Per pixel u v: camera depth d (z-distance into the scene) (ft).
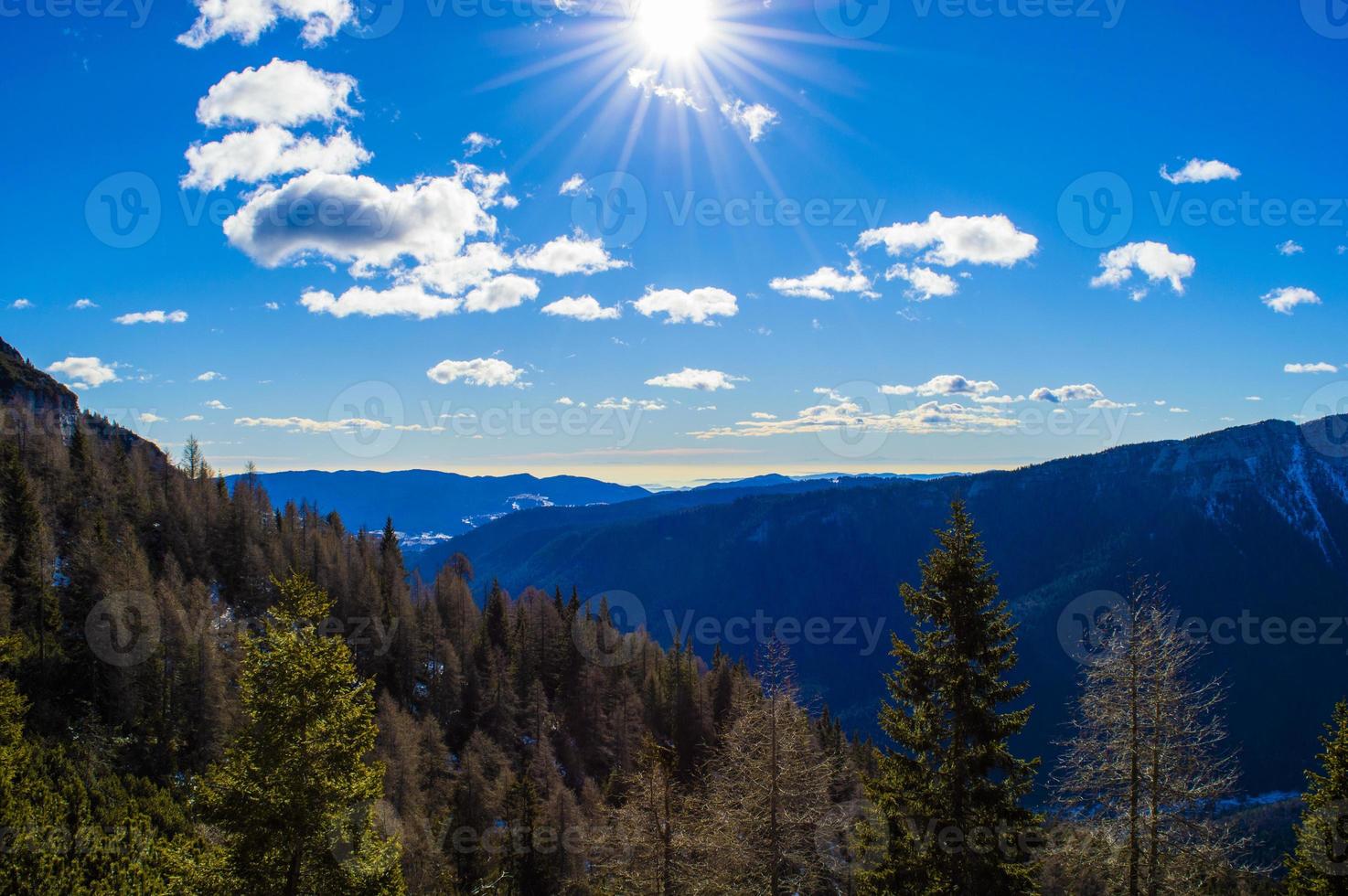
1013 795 63.87
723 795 90.43
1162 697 68.23
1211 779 68.03
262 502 343.26
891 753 67.82
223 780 57.93
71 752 152.97
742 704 93.35
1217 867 67.82
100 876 79.10
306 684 58.49
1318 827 72.18
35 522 202.59
